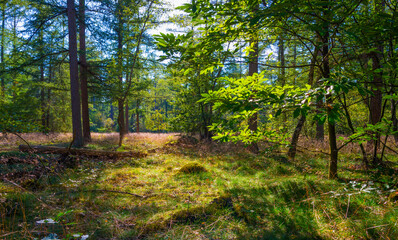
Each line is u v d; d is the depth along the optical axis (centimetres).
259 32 488
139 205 397
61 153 766
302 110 281
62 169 629
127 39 1255
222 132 450
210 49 336
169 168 711
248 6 340
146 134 1744
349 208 337
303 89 329
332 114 291
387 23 301
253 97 344
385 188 376
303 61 804
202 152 978
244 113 388
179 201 423
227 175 617
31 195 396
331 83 276
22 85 1481
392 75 427
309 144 936
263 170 661
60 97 1762
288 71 1065
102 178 580
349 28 333
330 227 295
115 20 1232
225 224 320
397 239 259
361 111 962
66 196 425
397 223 284
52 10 1146
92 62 1338
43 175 542
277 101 304
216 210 363
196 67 382
